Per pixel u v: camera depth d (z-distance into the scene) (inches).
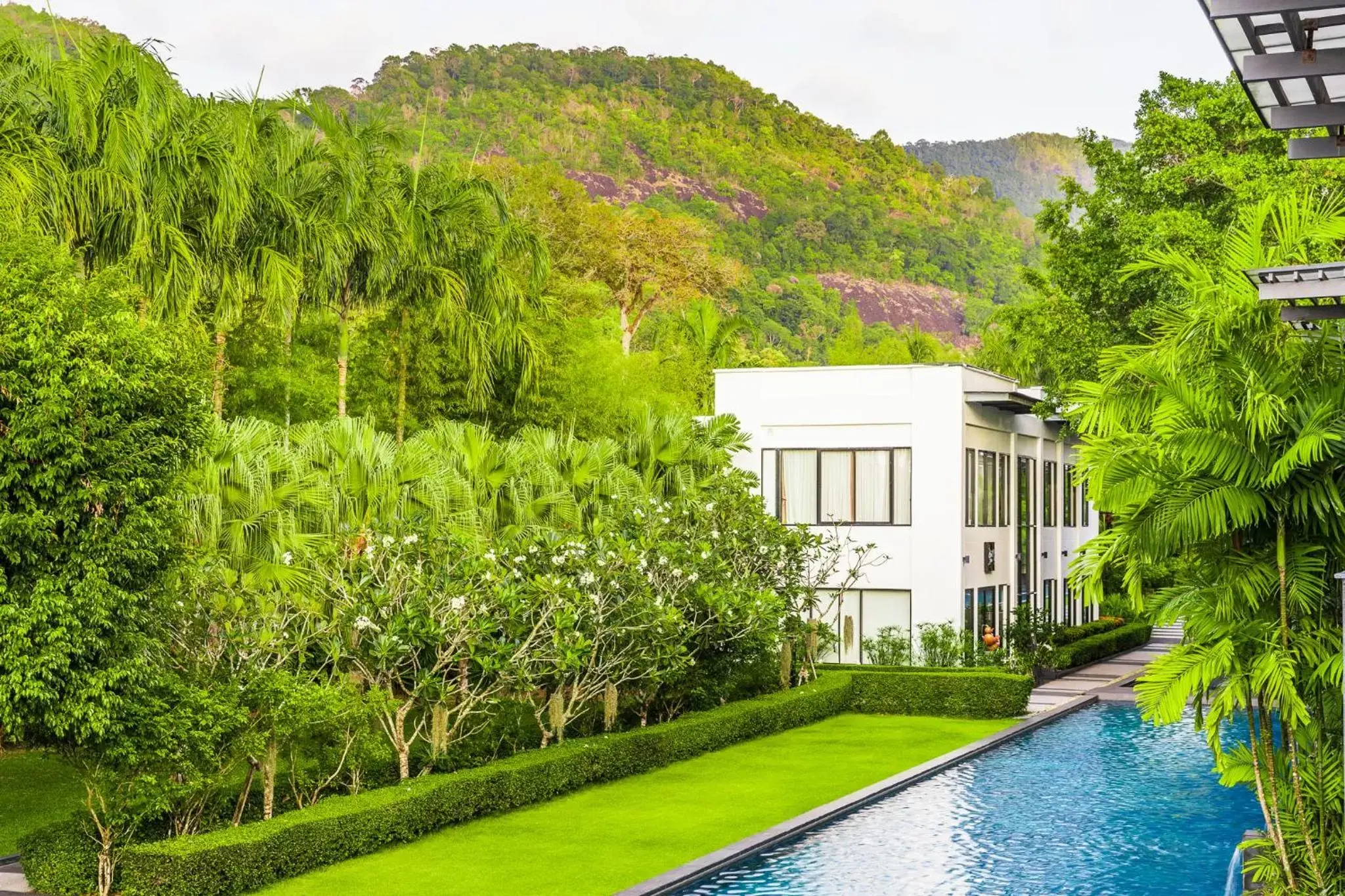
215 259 893.8
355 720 539.2
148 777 446.3
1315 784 412.2
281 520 674.8
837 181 5128.0
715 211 4426.7
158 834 490.0
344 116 1103.6
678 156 4820.4
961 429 1140.5
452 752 642.8
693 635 814.5
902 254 4751.5
